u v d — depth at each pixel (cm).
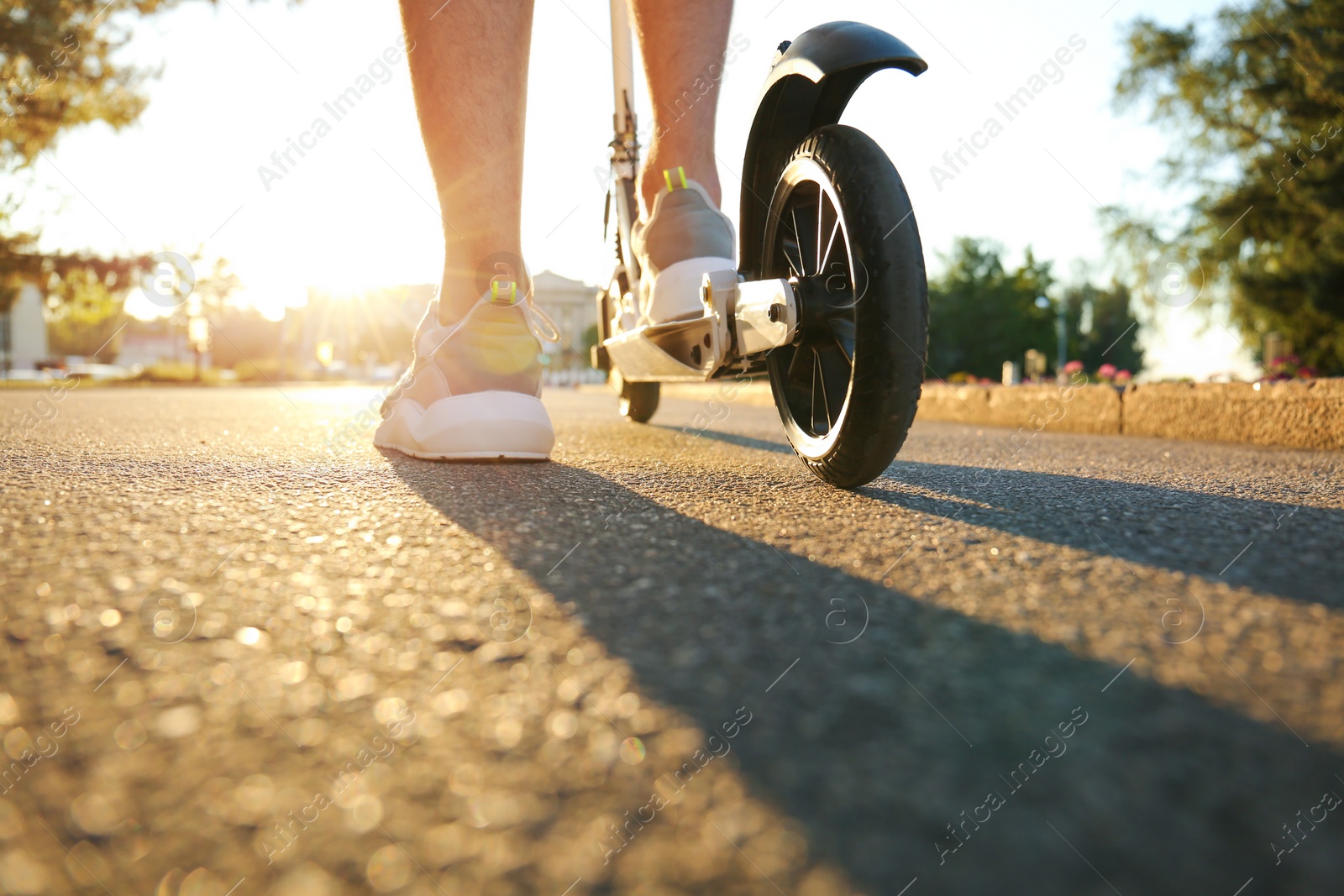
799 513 140
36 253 1448
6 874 43
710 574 98
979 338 4991
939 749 55
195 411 476
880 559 106
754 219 183
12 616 82
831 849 45
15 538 115
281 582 94
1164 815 48
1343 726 58
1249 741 56
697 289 200
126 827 47
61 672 68
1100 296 4003
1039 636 77
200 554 107
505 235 197
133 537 117
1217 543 115
